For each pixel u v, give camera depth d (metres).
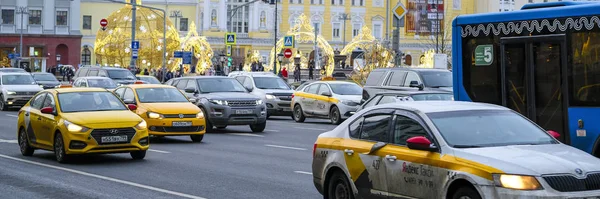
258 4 117.31
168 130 23.84
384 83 30.11
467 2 117.75
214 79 29.91
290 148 22.64
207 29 115.00
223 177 16.16
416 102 11.01
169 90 25.48
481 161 9.16
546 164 8.95
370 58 57.12
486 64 16.69
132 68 58.41
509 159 9.09
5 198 13.49
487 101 16.66
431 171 9.67
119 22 76.69
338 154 11.30
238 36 116.38
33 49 102.81
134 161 19.14
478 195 9.06
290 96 37.47
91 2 112.94
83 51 112.94
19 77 44.09
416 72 29.14
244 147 22.92
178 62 75.56
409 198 10.03
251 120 28.36
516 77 15.99
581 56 14.62
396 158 10.22
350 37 121.31
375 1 122.19
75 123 18.33
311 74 73.06
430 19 84.69
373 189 10.63
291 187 14.70
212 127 28.61
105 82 42.62
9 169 17.55
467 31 17.11
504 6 117.06
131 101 24.70
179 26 116.94
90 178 16.06
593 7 14.44
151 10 76.50
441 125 10.07
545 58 15.38
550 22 15.26
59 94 19.59
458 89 17.25
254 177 16.12
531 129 10.38
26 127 20.22
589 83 14.48
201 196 13.64
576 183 8.82
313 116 34.69
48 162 18.92
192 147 22.84
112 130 18.41
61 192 14.19
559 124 15.05
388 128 10.67
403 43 120.06
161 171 17.19
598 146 14.38
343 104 32.84
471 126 10.15
